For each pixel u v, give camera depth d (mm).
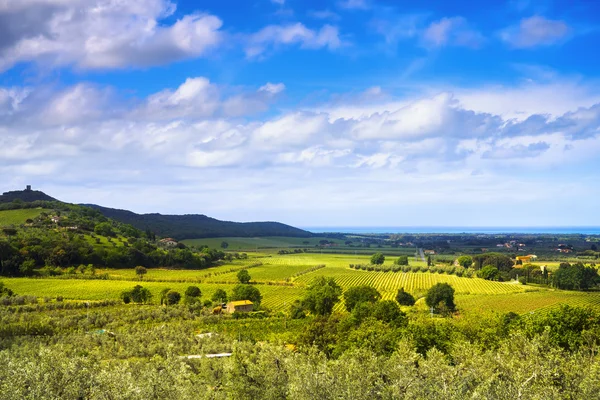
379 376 32562
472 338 58531
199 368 50875
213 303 136375
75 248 183375
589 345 47781
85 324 98250
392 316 81375
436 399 28141
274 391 33594
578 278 155750
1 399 28969
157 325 101188
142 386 32781
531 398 27891
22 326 89312
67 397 31250
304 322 108188
